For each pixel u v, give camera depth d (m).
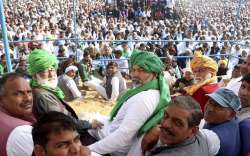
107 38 18.92
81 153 2.06
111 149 2.91
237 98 2.74
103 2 34.22
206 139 2.54
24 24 23.23
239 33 24.00
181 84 7.21
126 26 24.39
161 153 2.40
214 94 2.74
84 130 3.32
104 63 12.05
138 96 2.92
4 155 2.33
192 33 21.97
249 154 2.61
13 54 12.30
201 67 4.00
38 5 32.19
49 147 1.79
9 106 2.57
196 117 2.35
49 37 17.56
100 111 7.89
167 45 14.22
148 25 25.97
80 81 10.38
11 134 2.33
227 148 2.59
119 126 2.97
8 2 31.42
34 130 1.84
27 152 2.28
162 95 2.94
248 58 4.42
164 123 2.39
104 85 8.94
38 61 3.34
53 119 1.82
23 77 2.67
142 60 2.98
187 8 35.94
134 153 2.95
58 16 28.36
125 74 11.50
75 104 8.32
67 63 9.66
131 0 32.78
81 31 19.41
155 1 33.03
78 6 31.86
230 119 2.73
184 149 2.36
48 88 3.29
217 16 35.03
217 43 16.08
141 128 2.91
